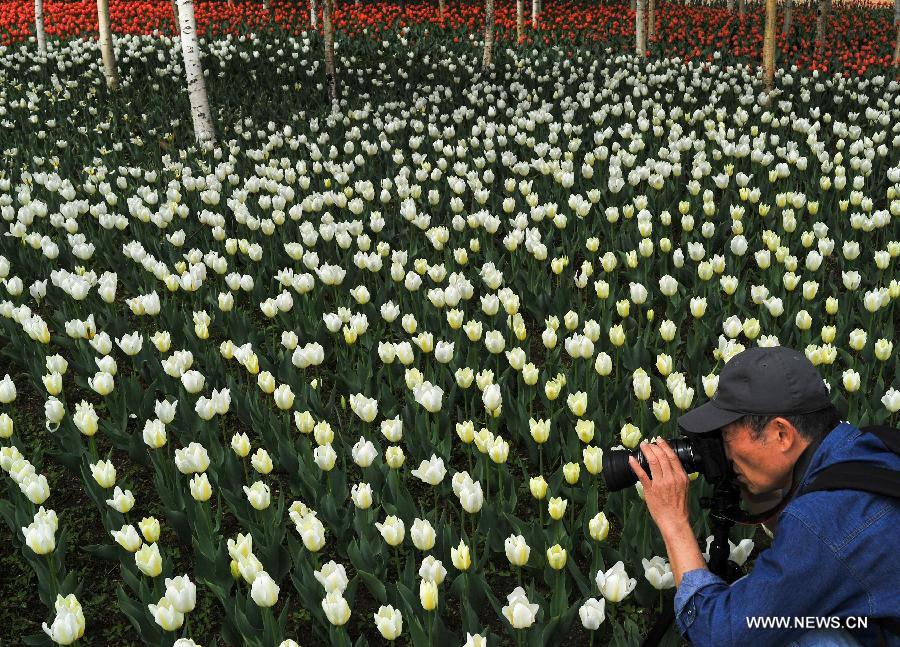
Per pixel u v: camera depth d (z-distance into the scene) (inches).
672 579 119.0
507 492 169.3
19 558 171.3
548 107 478.9
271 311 226.2
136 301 223.0
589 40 873.5
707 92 573.9
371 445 151.4
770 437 79.4
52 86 609.3
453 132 411.8
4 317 229.0
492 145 394.6
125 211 352.8
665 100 556.7
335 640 129.6
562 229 295.9
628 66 669.9
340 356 221.9
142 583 132.3
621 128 424.8
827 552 70.7
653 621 144.7
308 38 822.5
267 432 190.9
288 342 209.6
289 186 341.7
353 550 146.8
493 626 149.9
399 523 131.6
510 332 222.4
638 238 308.8
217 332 266.5
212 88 615.2
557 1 1206.9
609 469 99.5
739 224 275.7
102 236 319.0
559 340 235.3
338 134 481.4
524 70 671.8
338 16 965.2
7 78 671.1
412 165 422.0
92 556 171.8
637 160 410.6
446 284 279.9
